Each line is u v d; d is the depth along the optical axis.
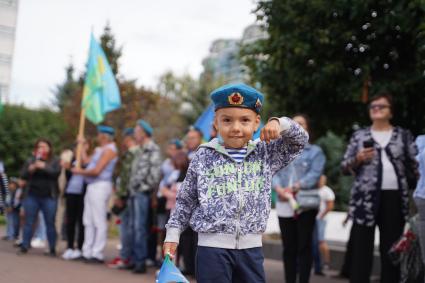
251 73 8.59
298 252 6.10
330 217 14.13
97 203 8.68
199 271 3.09
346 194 19.08
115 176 14.49
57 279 6.69
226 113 3.11
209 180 3.12
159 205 8.57
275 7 7.81
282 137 3.20
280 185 6.30
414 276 5.25
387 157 5.55
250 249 3.10
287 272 6.18
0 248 10.24
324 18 7.43
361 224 5.55
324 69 7.30
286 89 8.29
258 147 3.21
